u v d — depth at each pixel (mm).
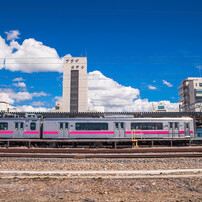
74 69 90688
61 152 17812
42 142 24344
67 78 90500
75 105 88562
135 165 13125
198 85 68500
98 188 8078
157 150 18094
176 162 14164
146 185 8484
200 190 7852
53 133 23844
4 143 24188
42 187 8242
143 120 24344
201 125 35344
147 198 6898
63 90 89875
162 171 11117
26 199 6793
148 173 10727
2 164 13375
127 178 9477
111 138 23844
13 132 23906
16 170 11711
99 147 23609
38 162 14250
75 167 12539
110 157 15516
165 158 15102
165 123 24531
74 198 6883
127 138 23922
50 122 24047
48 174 10594
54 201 6605
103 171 11141
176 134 24531
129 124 24125
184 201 6609
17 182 8992
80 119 24047
